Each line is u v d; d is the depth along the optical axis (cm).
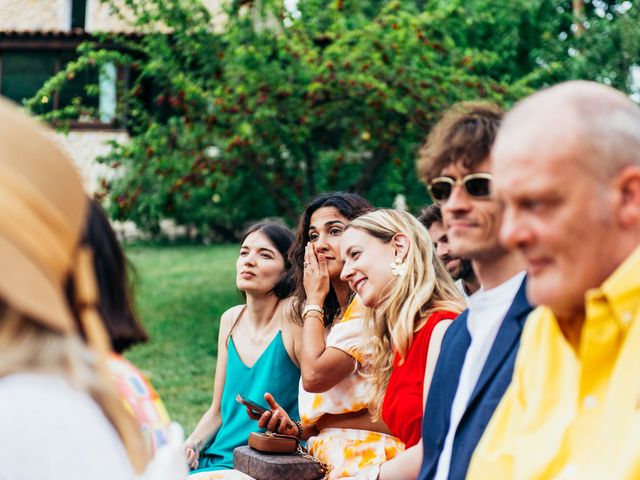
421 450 232
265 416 309
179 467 135
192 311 1042
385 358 278
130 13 1519
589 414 138
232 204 1255
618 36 929
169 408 660
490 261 191
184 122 893
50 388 113
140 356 841
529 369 157
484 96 838
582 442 138
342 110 903
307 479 292
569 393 144
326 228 340
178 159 902
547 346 152
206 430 374
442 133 189
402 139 894
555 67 854
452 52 877
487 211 185
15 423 108
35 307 111
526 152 133
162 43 895
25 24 1520
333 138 995
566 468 137
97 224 161
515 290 189
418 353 245
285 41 880
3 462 107
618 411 131
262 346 365
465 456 183
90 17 1540
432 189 193
